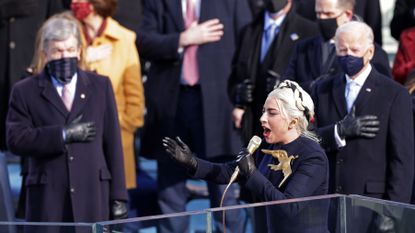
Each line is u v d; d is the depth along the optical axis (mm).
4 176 22859
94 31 27688
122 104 27891
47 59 22844
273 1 26500
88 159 22781
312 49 24547
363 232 17094
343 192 22016
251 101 26578
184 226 16812
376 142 21969
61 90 22953
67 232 16609
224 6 28688
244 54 27000
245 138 26688
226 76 28328
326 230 17078
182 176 28484
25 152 22547
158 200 28672
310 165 17562
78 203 22594
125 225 16484
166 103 28422
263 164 18250
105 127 23250
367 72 22312
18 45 30422
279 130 17750
